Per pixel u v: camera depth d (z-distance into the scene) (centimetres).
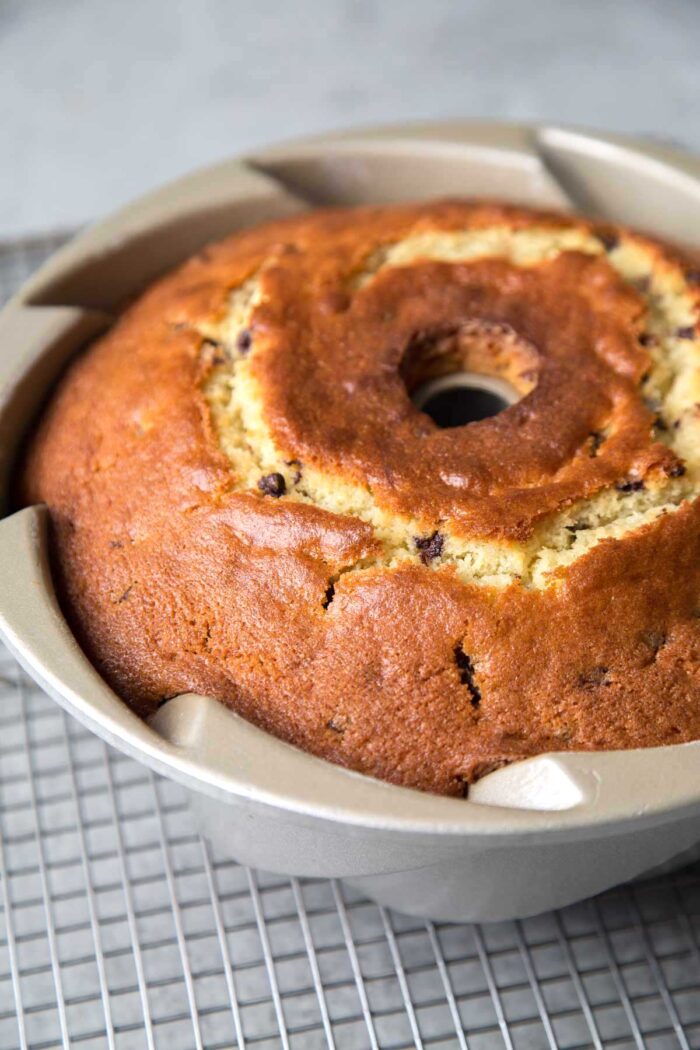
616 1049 46
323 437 43
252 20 87
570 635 41
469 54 85
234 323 46
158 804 50
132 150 79
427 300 46
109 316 49
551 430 43
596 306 46
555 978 47
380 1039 46
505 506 42
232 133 80
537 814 38
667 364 45
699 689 41
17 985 46
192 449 43
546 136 53
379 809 38
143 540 43
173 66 84
